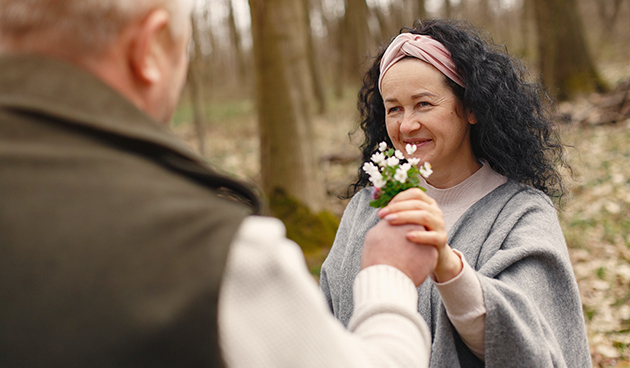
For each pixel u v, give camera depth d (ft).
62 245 1.89
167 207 2.04
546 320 4.09
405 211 3.09
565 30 39.32
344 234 5.52
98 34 2.24
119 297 1.85
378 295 2.76
